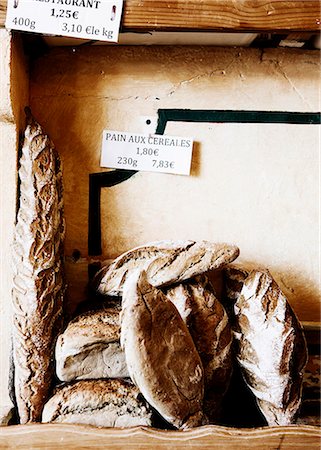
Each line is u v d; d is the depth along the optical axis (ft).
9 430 3.06
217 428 3.09
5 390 3.54
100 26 3.31
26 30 3.29
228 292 3.75
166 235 3.97
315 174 4.01
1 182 3.50
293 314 3.44
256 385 3.34
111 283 3.46
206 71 3.94
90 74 3.91
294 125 4.01
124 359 3.30
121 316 3.01
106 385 3.25
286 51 3.98
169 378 3.03
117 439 3.05
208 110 3.95
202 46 3.93
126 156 3.92
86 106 3.92
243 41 3.84
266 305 3.37
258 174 4.00
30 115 3.69
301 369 3.44
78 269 3.93
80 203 3.94
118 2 3.30
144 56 3.92
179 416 3.09
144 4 3.32
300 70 4.00
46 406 3.22
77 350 3.19
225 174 3.98
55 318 3.36
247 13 3.38
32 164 3.47
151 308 2.97
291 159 4.02
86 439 3.05
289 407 3.31
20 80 3.63
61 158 3.92
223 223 3.99
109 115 3.92
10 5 3.27
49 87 3.90
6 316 3.54
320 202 4.03
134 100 3.92
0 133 3.49
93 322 3.30
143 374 2.96
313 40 3.86
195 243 3.49
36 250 3.33
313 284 4.02
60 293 3.44
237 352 3.45
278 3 3.39
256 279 3.46
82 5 3.30
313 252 4.02
